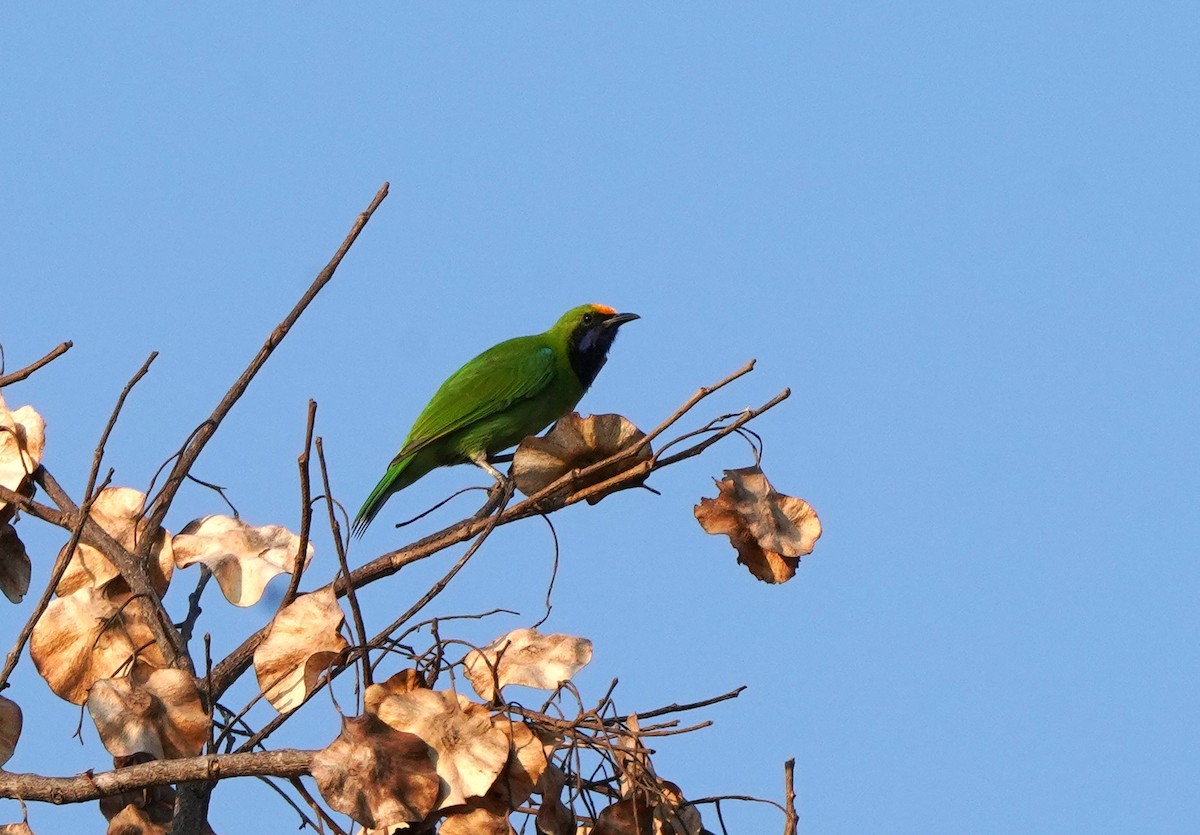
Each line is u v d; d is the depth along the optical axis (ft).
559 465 39.11
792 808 30.30
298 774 30.55
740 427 38.50
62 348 39.45
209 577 41.16
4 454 41.27
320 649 31.55
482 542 32.99
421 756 29.94
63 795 31.94
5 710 34.37
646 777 30.42
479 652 31.37
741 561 39.17
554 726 30.66
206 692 34.55
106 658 36.94
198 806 34.81
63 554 34.30
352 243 40.47
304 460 31.68
